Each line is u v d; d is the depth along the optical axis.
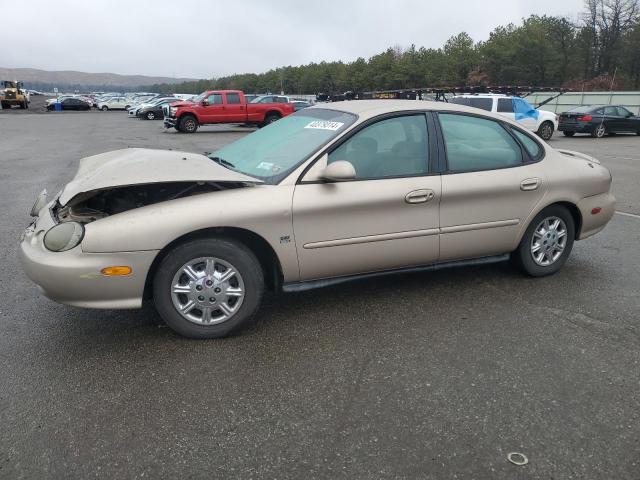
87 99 64.50
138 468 2.35
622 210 7.64
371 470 2.34
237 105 24.69
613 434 2.58
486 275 4.72
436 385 2.99
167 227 3.23
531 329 3.69
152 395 2.88
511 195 4.21
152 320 3.80
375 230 3.75
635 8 56.38
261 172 3.72
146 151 4.10
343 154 3.71
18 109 54.81
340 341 3.50
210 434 2.57
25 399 2.84
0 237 6.07
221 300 3.46
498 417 2.71
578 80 58.38
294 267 3.60
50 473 2.31
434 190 3.89
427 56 70.31
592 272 4.86
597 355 3.33
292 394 2.90
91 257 3.14
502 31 64.38
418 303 4.12
